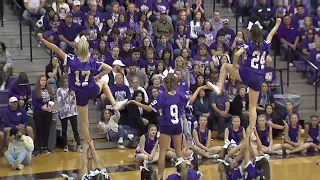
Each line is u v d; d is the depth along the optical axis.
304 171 12.79
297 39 18.23
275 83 16.88
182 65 15.37
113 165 13.10
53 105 14.03
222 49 16.55
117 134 14.74
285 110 15.97
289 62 18.34
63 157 13.78
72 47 15.80
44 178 12.08
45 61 16.72
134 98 14.86
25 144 12.99
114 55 15.56
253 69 9.32
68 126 15.27
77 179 11.19
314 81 17.72
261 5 18.66
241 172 9.40
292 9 18.84
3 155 13.94
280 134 15.78
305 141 14.88
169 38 17.08
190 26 17.55
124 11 17.30
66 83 14.17
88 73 9.40
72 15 16.47
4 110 14.27
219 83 9.54
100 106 15.60
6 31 17.55
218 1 20.28
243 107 15.55
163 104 10.39
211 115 15.52
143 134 14.12
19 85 14.57
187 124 13.56
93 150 9.86
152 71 15.79
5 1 18.66
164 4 18.22
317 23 18.80
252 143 10.40
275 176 12.36
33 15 17.48
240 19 19.39
